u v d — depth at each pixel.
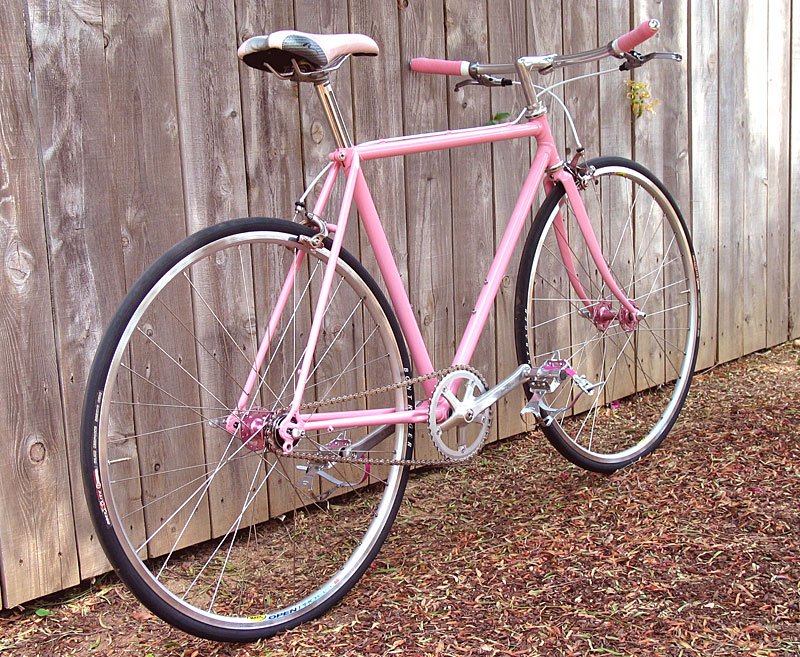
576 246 3.19
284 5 2.27
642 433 3.10
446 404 2.18
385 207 2.56
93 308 2.02
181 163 2.13
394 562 2.19
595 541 2.21
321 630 1.89
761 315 4.18
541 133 2.46
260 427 1.80
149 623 1.95
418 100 2.62
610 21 3.20
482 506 2.52
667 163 3.52
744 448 2.80
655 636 1.76
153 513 2.17
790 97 4.17
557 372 2.42
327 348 2.49
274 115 2.29
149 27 2.04
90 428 1.63
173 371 2.17
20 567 1.96
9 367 1.90
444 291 2.77
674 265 3.65
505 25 2.85
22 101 1.86
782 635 1.74
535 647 1.74
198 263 2.19
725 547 2.13
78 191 1.96
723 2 3.69
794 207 4.30
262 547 2.32
